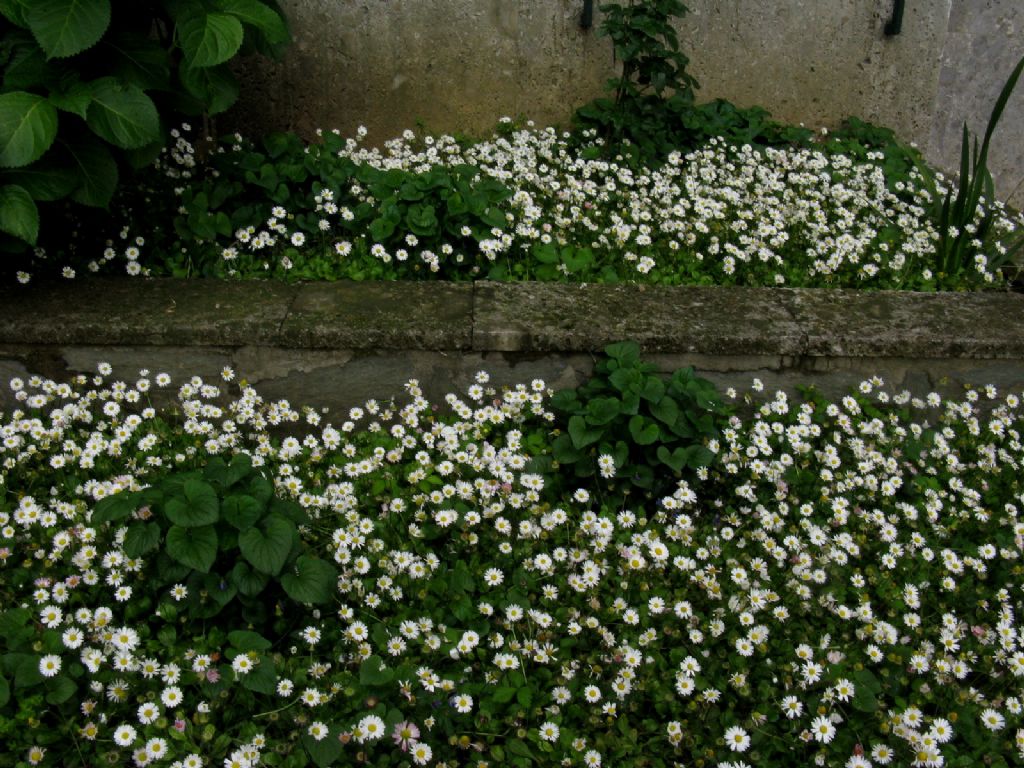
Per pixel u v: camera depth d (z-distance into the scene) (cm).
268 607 248
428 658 247
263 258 384
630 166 471
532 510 290
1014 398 348
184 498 232
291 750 220
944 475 333
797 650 249
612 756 231
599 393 321
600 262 402
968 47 540
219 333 323
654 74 468
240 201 398
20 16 300
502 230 389
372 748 220
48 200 321
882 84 532
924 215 477
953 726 244
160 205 390
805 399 349
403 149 495
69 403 329
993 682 258
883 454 335
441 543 292
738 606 264
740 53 514
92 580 249
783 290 376
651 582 276
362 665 231
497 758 226
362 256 383
